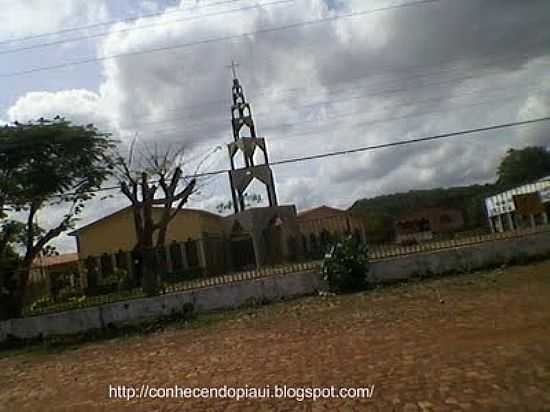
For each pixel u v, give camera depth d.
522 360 5.68
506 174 36.50
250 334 10.08
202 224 32.22
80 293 18.66
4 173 17.86
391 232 17.44
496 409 4.52
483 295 10.04
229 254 20.92
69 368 9.74
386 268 13.55
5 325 14.30
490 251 13.36
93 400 6.99
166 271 16.27
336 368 6.58
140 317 13.81
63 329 14.05
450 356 6.29
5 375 10.05
